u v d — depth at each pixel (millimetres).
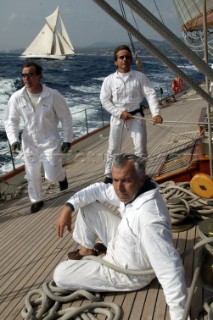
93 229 2602
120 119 4484
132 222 2076
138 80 4355
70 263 2424
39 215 4305
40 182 4410
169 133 7664
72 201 2502
